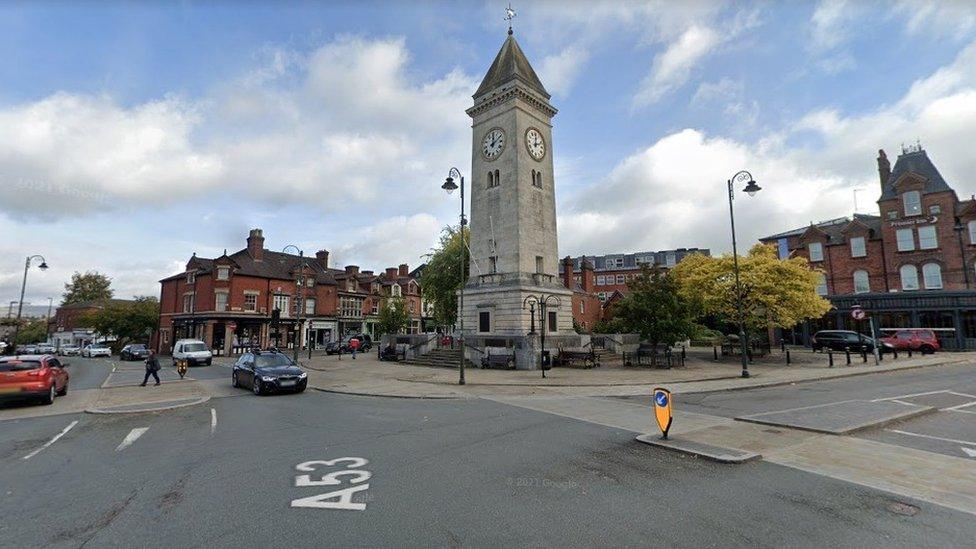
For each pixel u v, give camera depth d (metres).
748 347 29.64
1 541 4.78
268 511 5.49
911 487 6.20
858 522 5.10
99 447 8.93
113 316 54.94
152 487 6.45
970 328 34.41
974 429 9.74
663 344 25.38
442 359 27.95
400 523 5.12
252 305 46.66
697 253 33.81
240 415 12.27
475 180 33.44
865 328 38.78
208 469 7.27
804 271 28.55
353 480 6.62
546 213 32.62
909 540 4.66
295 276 50.50
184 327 48.25
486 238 32.12
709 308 29.22
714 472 6.94
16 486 6.58
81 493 6.25
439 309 40.72
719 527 5.00
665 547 4.54
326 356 39.38
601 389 17.09
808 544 4.59
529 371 23.38
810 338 41.41
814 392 15.66
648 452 8.13
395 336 33.06
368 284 60.66
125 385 19.95
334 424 10.83
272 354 18.27
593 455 7.95
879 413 11.19
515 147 30.95
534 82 33.38
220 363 34.31
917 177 38.69
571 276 53.69
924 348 31.70
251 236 50.16
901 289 38.84
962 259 36.44
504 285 29.70
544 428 10.22
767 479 6.57
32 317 99.25
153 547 4.62
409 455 7.98
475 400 14.73
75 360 44.03
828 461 7.39
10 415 12.88
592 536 4.79
